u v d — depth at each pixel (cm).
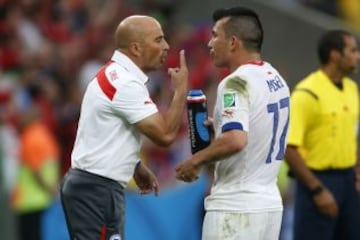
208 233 2136
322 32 4878
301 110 2630
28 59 4469
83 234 2148
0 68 4475
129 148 2144
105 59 4481
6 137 3584
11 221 3472
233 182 2117
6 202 3462
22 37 4606
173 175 3972
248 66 2119
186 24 5006
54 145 3747
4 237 3456
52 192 3697
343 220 2706
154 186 2277
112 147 2131
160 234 3450
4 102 4106
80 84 4319
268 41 4916
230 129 2050
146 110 2105
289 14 4906
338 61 2653
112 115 2130
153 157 3975
